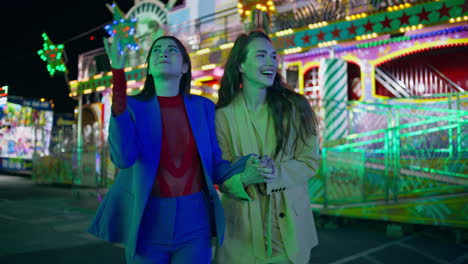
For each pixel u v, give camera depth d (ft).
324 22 23.61
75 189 31.45
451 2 19.39
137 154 5.03
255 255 5.61
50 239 16.44
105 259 13.46
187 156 5.42
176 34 38.88
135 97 5.51
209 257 5.52
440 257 13.53
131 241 4.93
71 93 44.37
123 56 4.77
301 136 5.99
